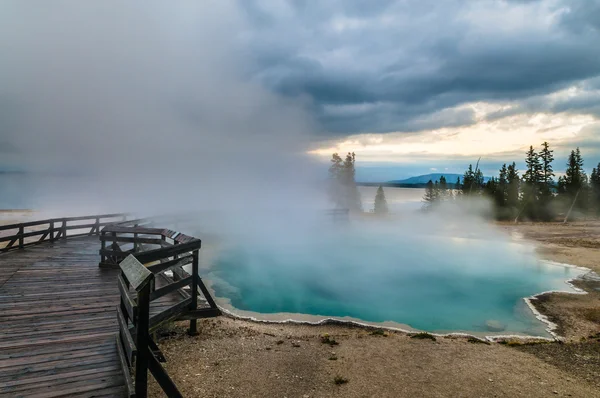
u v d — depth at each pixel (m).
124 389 4.17
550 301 13.44
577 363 8.09
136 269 4.30
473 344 9.13
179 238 8.39
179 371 6.44
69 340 5.53
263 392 6.02
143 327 3.91
